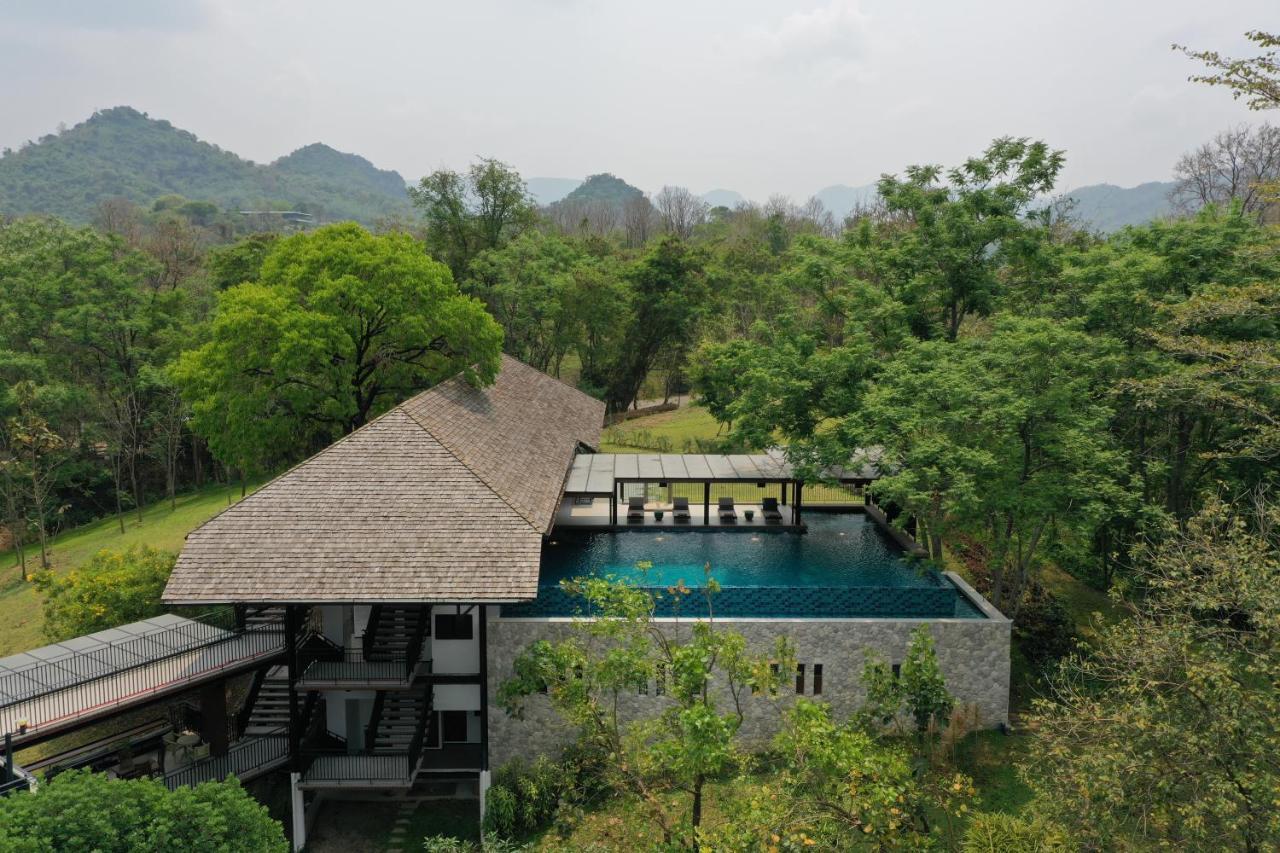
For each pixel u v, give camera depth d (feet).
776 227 401.70
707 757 56.59
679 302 261.03
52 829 50.70
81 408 205.05
